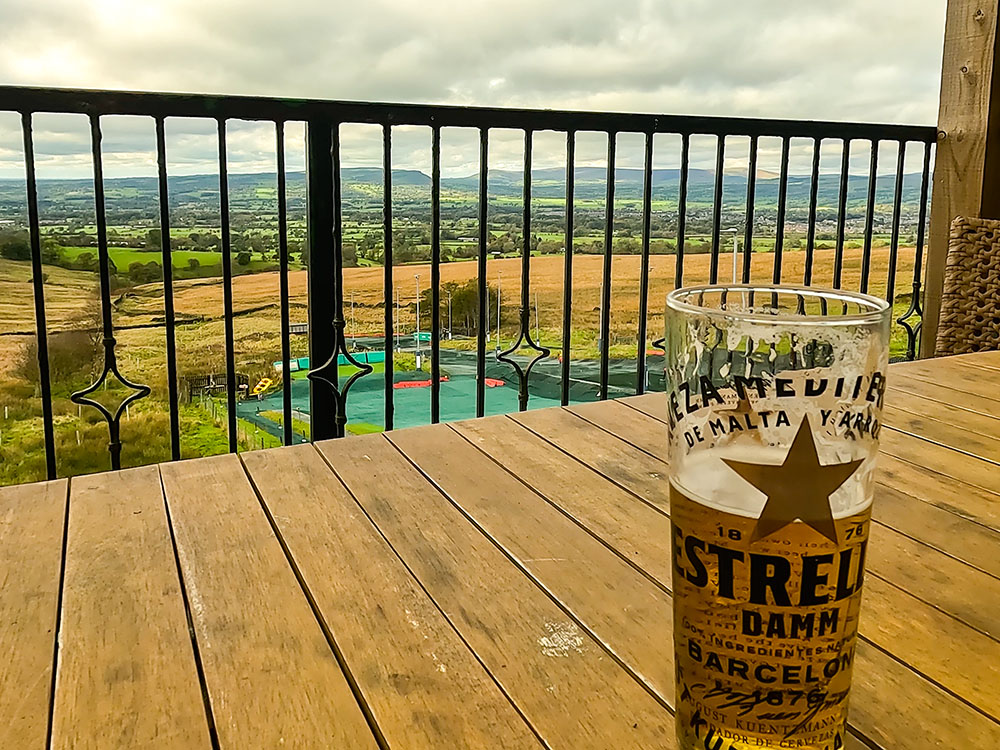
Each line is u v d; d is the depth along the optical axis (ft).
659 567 2.34
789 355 1.25
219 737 1.62
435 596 2.17
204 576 2.28
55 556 2.41
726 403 1.27
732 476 1.25
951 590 2.21
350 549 2.45
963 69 7.93
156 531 2.58
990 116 7.79
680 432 1.34
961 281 6.46
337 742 1.60
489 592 2.19
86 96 5.17
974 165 7.94
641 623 2.03
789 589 1.24
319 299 6.17
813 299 1.50
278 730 1.64
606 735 1.62
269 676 1.82
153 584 2.24
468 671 1.83
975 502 2.82
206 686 1.78
